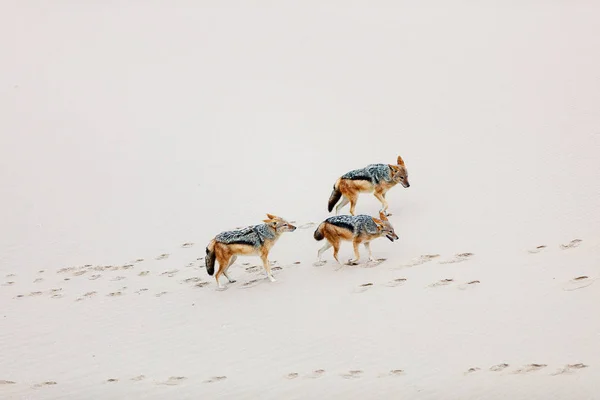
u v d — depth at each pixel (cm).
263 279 3403
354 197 3750
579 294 2738
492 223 3469
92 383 2766
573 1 6166
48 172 4925
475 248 3269
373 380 2481
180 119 5447
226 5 7419
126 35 6975
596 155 3856
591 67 4884
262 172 4591
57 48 6825
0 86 6172
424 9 6644
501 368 2411
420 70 5506
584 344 2448
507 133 4356
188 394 2591
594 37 5341
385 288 3084
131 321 3216
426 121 4775
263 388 2550
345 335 2800
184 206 4334
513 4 6372
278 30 6675
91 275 3716
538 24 5819
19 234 4241
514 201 3622
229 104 5553
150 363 2856
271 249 3709
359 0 7112
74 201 4553
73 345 3083
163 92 5878
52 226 4294
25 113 5731
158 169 4822
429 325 2748
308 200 4175
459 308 2819
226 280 3472
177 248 3888
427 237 3478
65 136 5369
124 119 5538
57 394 2720
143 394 2638
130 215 4322
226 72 6069
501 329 2630
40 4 7906
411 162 4325
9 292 3644
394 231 3434
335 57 6003
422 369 2492
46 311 3409
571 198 3519
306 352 2739
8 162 5075
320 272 3366
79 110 5719
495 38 5738
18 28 7312
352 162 4497
